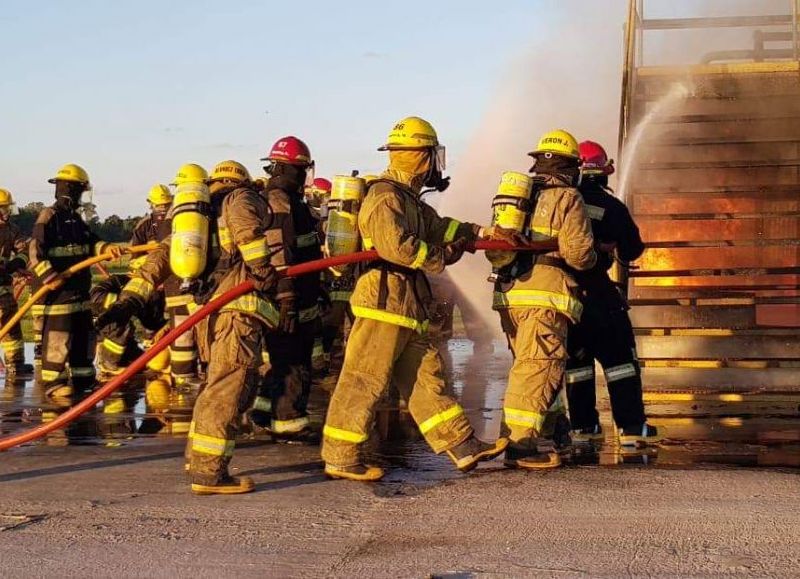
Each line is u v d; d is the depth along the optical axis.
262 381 7.28
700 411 8.00
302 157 7.10
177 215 5.52
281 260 6.89
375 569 4.03
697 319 8.92
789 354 8.58
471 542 4.36
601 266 6.69
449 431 5.61
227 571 4.04
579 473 5.67
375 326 5.52
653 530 4.47
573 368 6.90
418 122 5.59
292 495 5.29
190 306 9.47
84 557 4.23
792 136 10.31
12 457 6.47
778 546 4.21
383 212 5.36
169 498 5.25
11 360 12.02
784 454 6.34
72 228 9.78
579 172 6.11
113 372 10.84
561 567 4.00
